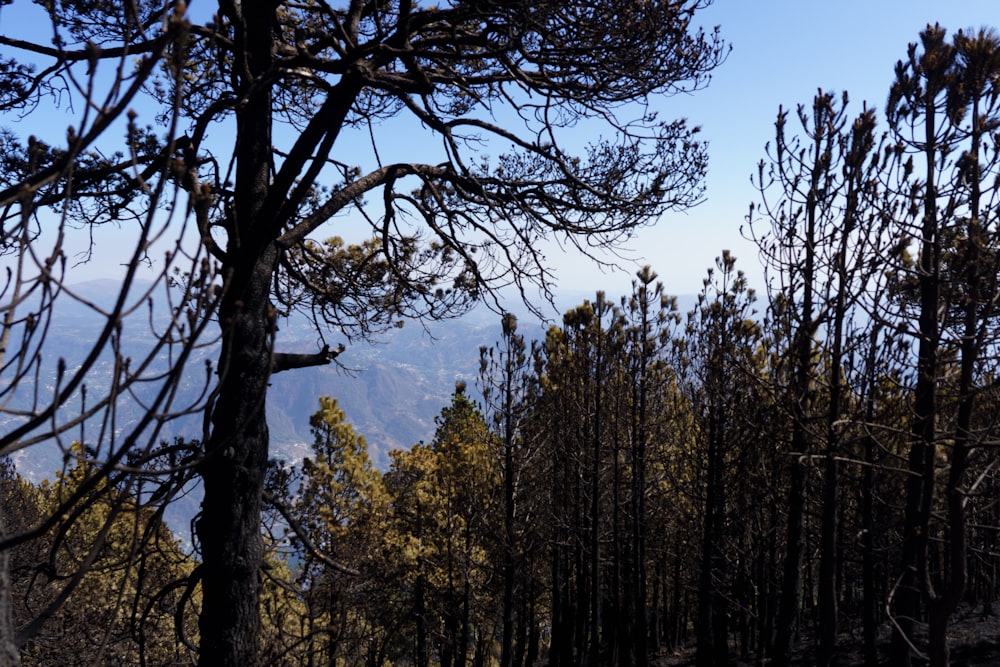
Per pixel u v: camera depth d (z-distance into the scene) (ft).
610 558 84.43
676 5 18.47
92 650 22.33
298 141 15.08
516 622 89.97
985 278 19.97
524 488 69.15
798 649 63.31
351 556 47.93
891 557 48.37
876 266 24.00
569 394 74.74
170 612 24.09
